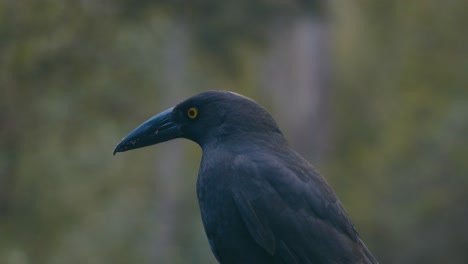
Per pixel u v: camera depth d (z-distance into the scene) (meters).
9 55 14.47
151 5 15.55
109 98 16.16
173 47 18.55
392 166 27.64
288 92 28.94
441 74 30.58
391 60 34.28
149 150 23.02
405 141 28.38
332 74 30.77
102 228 18.91
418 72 31.53
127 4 15.38
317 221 7.57
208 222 7.70
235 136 7.88
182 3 15.70
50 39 14.60
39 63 14.74
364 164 29.05
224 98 8.02
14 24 14.37
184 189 23.72
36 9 14.35
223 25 15.98
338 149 32.38
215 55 16.55
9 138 15.20
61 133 15.85
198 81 20.27
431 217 25.17
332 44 30.69
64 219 16.17
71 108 15.72
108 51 15.49
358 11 33.81
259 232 7.51
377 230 26.16
